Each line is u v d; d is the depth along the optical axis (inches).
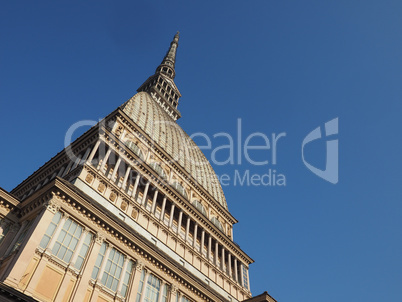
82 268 1159.0
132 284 1298.0
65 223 1200.8
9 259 1075.9
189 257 1854.1
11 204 1267.2
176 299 1472.7
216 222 2449.6
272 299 1702.8
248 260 2407.7
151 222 1722.4
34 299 948.6
